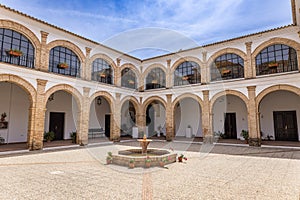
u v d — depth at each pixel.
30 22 9.34
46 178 4.72
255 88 10.88
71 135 12.12
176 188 4.08
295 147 9.80
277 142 11.83
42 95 9.50
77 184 4.29
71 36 10.94
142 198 3.56
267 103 13.51
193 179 4.70
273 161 6.83
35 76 9.31
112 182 4.43
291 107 12.67
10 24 8.68
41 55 9.63
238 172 5.37
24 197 3.60
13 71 8.57
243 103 14.07
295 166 6.09
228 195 3.74
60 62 10.65
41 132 9.38
